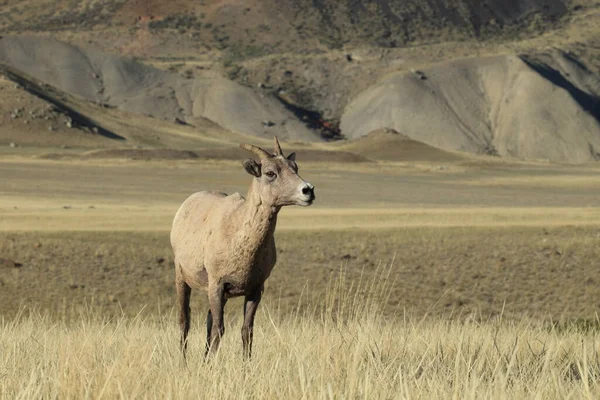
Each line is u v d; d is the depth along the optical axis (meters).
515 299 156.88
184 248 38.44
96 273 163.50
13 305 141.75
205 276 37.53
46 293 149.38
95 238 196.25
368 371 25.42
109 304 145.62
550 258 185.00
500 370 24.70
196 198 40.00
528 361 30.89
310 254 185.25
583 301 155.50
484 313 146.00
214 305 35.88
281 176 34.25
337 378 25.17
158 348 33.91
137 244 190.62
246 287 36.03
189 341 40.31
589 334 42.56
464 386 23.66
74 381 24.44
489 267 177.12
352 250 189.25
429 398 23.08
